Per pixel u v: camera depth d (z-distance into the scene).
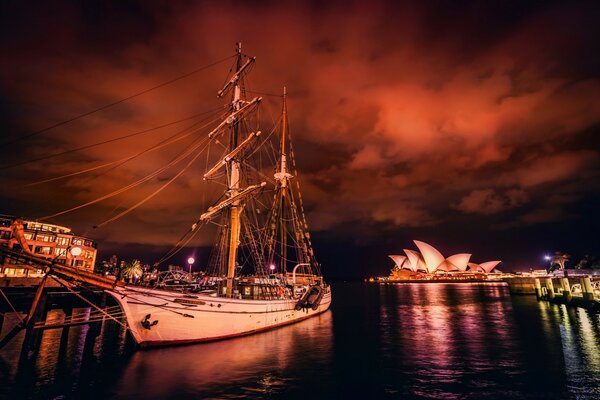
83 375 22.50
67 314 30.20
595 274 95.12
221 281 35.69
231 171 39.69
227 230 40.00
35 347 24.75
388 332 41.16
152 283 31.70
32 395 19.16
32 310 23.48
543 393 19.78
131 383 20.95
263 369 24.30
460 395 19.70
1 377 22.03
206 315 29.98
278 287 42.88
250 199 39.75
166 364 24.53
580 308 59.81
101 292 31.38
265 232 54.47
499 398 19.17
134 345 29.92
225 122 40.38
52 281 55.62
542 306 68.50
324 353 29.42
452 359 27.69
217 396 19.30
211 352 27.77
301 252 64.56
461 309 69.12
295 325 44.56
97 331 27.58
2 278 51.66
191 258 41.28
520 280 104.50
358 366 25.62
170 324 28.03
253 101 39.69
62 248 85.25
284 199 65.62
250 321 34.69
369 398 19.36
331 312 66.19
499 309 66.31
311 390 20.53
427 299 103.31
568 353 28.70
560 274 100.94
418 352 30.28
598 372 23.47
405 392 20.25
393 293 146.62
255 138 39.41
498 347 31.78
